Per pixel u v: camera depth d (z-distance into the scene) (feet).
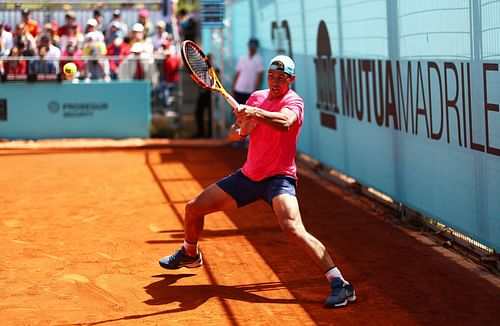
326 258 39.83
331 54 78.74
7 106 115.24
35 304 40.98
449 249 52.03
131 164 94.12
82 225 60.39
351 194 73.82
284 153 40.22
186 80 130.21
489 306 39.88
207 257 50.34
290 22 93.76
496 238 45.52
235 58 129.08
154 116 120.26
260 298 41.70
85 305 40.75
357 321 37.73
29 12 124.36
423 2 54.80
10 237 56.34
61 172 87.51
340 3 74.59
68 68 52.13
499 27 43.65
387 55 62.75
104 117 117.29
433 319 37.96
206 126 129.59
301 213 65.10
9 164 93.76
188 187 78.07
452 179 51.37
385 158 64.49
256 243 54.03
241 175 41.75
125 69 118.42
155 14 143.43
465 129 48.96
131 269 47.67
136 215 64.13
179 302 41.11
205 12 112.47
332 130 80.02
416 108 57.11
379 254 51.03
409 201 59.62
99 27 126.00
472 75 47.55
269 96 40.65
